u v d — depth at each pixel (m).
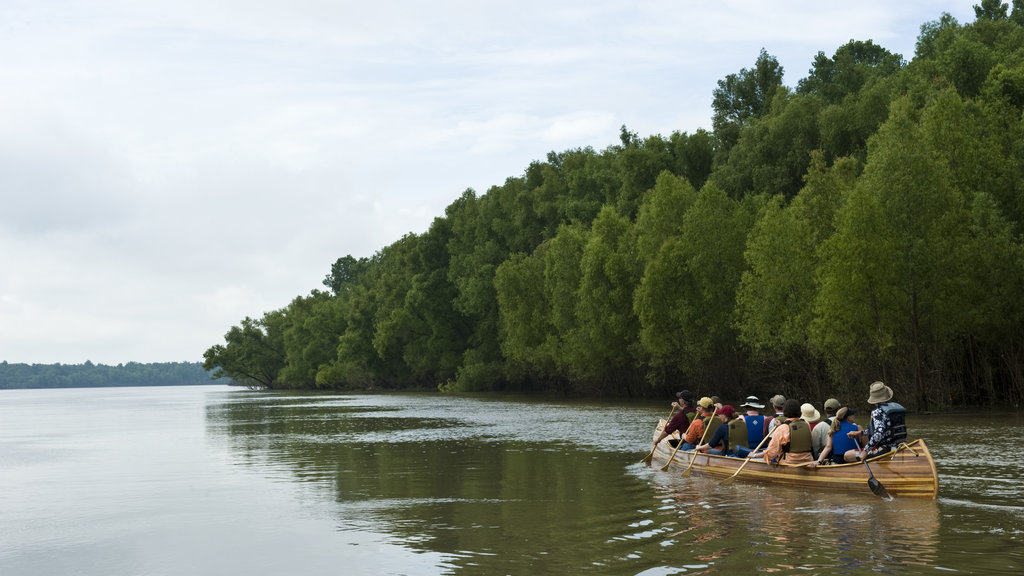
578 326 74.12
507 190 106.12
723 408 22.08
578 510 16.44
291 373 157.38
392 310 117.12
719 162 78.12
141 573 12.62
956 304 40.66
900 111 42.41
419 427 42.88
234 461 28.42
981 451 24.28
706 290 58.12
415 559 12.67
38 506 19.39
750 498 17.48
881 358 42.53
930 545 12.69
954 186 42.34
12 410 95.38
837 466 17.83
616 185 89.44
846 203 43.72
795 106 65.81
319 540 14.39
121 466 27.92
